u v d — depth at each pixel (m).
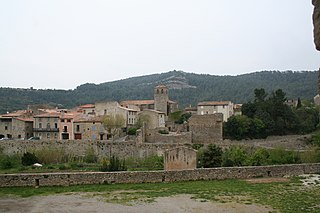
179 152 53.22
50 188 33.19
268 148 77.94
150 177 36.41
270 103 117.56
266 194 30.22
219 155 64.00
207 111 136.12
